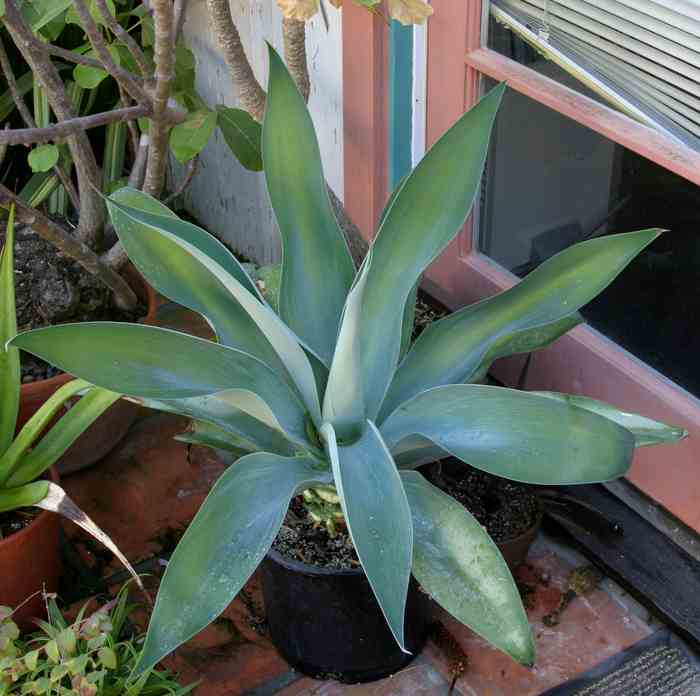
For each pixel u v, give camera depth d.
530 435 1.23
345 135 2.04
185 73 2.06
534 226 1.86
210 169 2.63
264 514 1.27
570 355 1.85
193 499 2.00
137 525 1.95
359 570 1.46
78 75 1.90
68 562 1.86
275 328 1.29
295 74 1.70
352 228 1.90
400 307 1.39
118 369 1.26
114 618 1.56
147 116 1.77
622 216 1.67
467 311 1.45
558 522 1.84
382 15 1.65
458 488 1.75
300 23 1.60
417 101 1.95
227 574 1.20
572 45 1.62
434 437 1.29
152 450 2.11
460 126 1.30
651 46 1.49
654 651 1.70
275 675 1.68
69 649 1.40
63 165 2.18
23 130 1.60
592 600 1.79
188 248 1.18
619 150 1.62
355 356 1.28
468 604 1.20
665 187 1.58
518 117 1.79
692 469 1.69
